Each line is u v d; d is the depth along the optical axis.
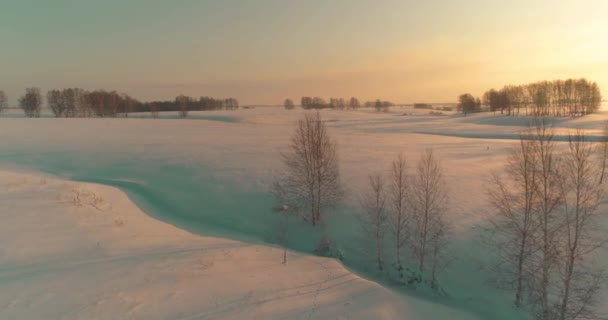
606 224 18.97
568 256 15.12
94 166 38.03
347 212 24.67
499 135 70.38
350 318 12.15
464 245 19.83
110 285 11.54
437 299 16.95
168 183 32.28
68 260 13.27
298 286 14.20
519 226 16.16
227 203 27.52
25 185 24.66
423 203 20.78
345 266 19.73
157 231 19.75
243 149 49.16
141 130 76.69
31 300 10.13
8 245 13.90
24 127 72.50
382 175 32.16
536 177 16.27
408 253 20.22
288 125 107.62
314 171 24.33
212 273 13.71
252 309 11.34
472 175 32.66
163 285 12.00
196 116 141.62
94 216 19.61
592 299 15.09
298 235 23.53
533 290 15.97
